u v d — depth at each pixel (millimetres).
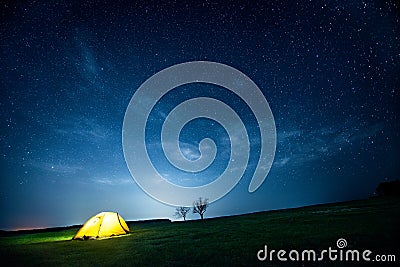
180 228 19359
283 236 10211
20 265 8383
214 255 7641
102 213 17156
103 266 7414
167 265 6930
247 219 22469
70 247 12000
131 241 12688
